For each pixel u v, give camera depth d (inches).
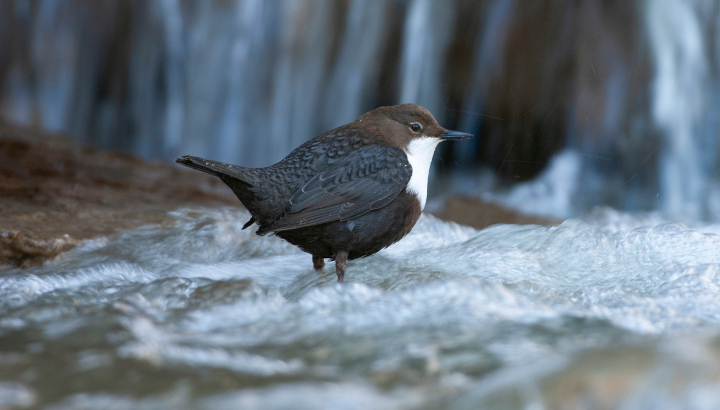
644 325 185.8
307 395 127.7
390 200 292.8
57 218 347.9
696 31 624.7
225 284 219.3
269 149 700.7
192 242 333.1
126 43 741.3
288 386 133.0
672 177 633.6
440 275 269.9
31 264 303.9
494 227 333.4
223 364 147.8
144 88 734.5
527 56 641.0
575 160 651.5
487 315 181.6
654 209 620.1
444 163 688.4
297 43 687.7
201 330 182.1
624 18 628.1
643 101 634.8
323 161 288.8
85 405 125.9
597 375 115.1
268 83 695.7
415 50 667.4
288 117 693.9
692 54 626.8
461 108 668.7
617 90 636.1
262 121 700.0
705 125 628.4
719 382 108.7
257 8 693.3
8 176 411.2
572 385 114.8
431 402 125.7
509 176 673.0
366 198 286.8
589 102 640.4
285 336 172.9
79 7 756.6
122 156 518.3
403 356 152.8
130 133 742.5
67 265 301.1
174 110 724.0
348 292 212.5
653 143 637.9
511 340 162.9
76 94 764.6
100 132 754.8
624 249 288.7
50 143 510.9
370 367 147.8
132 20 736.3
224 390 131.3
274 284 295.3
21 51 778.8
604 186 640.4
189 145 718.5
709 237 287.0
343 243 288.7
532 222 474.3
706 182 627.5
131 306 196.5
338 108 686.5
